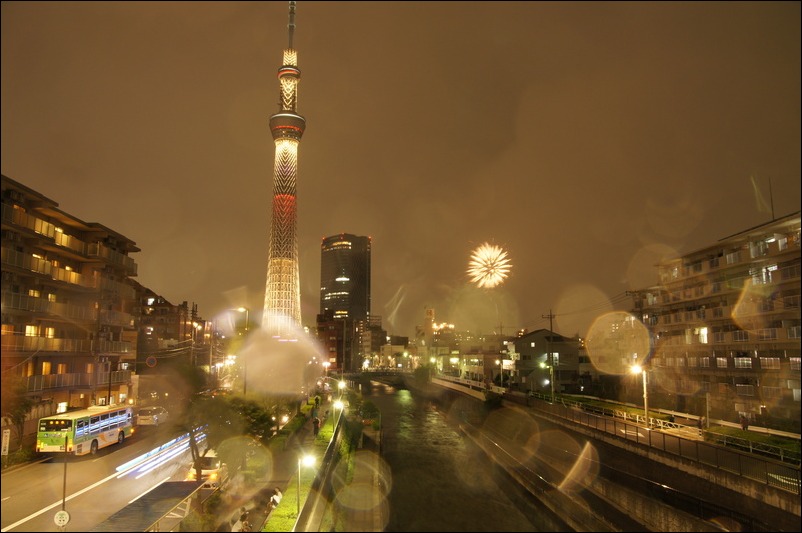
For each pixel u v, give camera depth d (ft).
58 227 143.64
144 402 176.35
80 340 139.33
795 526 68.74
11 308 116.67
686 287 169.68
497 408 201.46
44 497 80.38
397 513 98.22
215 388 205.98
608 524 86.89
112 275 162.61
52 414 126.41
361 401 226.79
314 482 87.51
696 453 89.20
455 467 135.33
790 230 133.69
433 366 354.54
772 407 127.75
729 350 147.64
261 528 68.54
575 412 137.69
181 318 293.23
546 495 101.35
